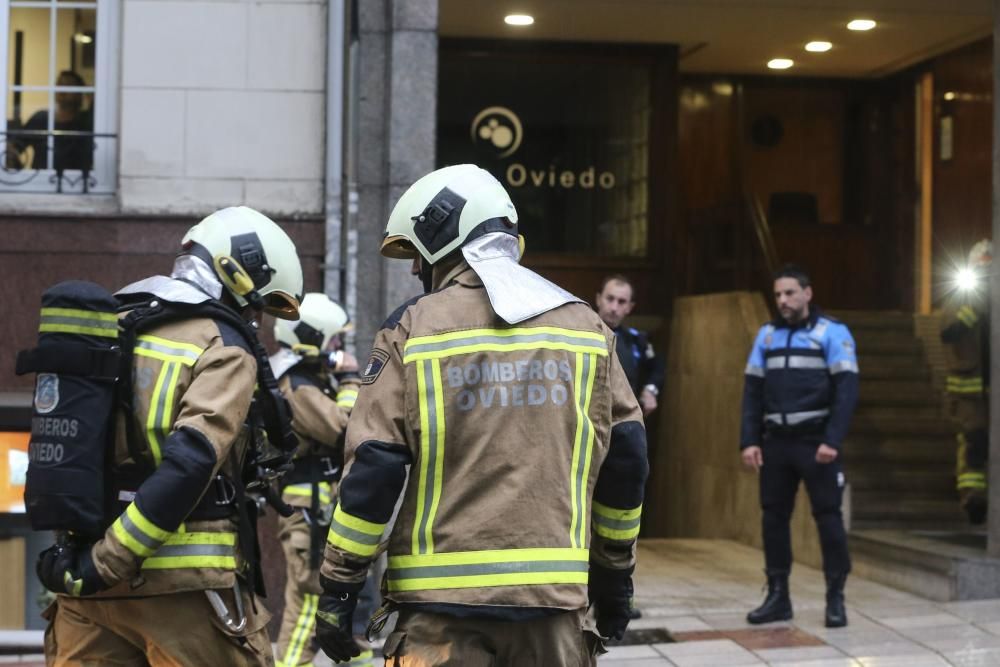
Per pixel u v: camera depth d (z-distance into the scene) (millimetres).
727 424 11328
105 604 3576
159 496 3340
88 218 7301
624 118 12172
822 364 7668
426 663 3100
